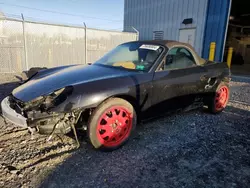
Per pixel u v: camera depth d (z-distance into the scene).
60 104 2.10
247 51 15.78
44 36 7.79
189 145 2.69
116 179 2.00
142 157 2.38
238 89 6.19
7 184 1.88
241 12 13.87
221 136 2.99
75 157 2.34
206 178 2.06
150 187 1.91
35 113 2.08
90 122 2.31
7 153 2.37
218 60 9.12
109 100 2.39
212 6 9.05
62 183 1.92
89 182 1.95
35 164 2.18
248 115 3.95
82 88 2.22
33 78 2.91
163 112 3.01
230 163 2.32
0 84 5.62
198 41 9.85
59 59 8.31
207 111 3.97
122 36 9.77
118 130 2.53
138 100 2.63
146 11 12.77
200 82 3.40
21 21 7.22
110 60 3.31
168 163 2.29
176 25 10.90
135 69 2.88
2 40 7.03
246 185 1.97
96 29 8.92
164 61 2.94
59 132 2.27
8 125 3.06
